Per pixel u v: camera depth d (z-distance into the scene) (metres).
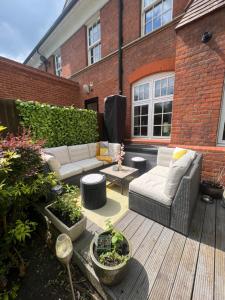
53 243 1.80
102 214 2.32
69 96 6.45
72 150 3.90
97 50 5.95
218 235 1.84
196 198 2.41
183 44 3.05
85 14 5.74
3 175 1.54
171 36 3.79
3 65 4.73
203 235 1.84
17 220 1.62
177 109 3.28
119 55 4.86
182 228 1.84
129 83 4.82
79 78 6.60
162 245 1.70
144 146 4.43
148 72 4.30
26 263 1.63
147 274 1.39
